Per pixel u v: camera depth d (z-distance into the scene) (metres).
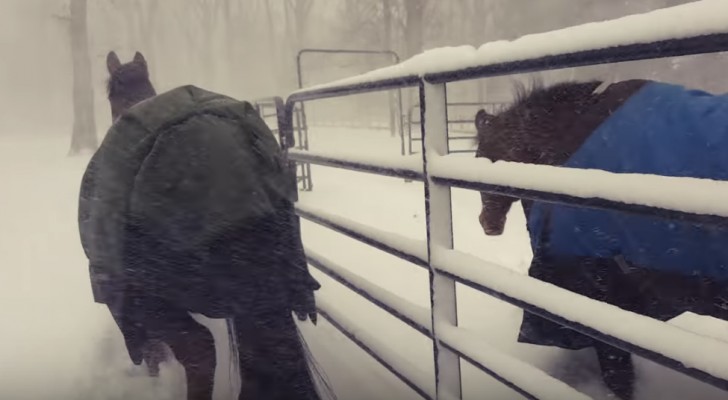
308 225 6.11
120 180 2.05
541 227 2.42
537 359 2.83
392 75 2.33
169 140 2.00
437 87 2.14
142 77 2.59
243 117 2.11
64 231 6.27
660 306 2.22
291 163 3.76
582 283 2.28
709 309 2.03
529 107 2.52
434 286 2.20
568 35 1.55
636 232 2.08
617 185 1.46
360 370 2.86
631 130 2.13
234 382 2.60
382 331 3.28
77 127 19.50
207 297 1.98
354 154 2.84
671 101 2.10
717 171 1.90
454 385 2.27
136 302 2.15
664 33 1.29
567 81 2.50
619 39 1.40
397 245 2.43
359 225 2.81
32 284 4.36
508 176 1.80
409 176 2.30
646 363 2.73
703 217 1.28
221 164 1.97
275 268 2.00
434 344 2.25
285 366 2.00
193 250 1.94
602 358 2.45
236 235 1.94
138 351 2.28
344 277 3.06
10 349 3.16
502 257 4.62
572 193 1.58
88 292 4.18
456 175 2.02
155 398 2.62
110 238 2.09
